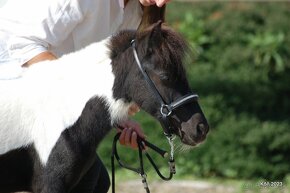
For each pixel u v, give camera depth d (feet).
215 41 59.11
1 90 22.91
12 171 22.93
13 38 24.29
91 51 22.88
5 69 24.00
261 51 57.31
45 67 23.08
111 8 25.18
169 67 21.74
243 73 56.34
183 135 22.00
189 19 60.18
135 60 22.20
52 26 24.02
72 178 22.66
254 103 53.98
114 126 23.09
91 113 22.47
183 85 21.99
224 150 50.90
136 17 26.00
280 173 50.29
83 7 24.20
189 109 21.91
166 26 22.54
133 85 22.20
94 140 22.70
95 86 22.52
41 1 24.12
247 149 51.06
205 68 56.65
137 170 24.71
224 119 52.31
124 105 22.54
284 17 61.05
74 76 22.74
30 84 22.89
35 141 22.57
